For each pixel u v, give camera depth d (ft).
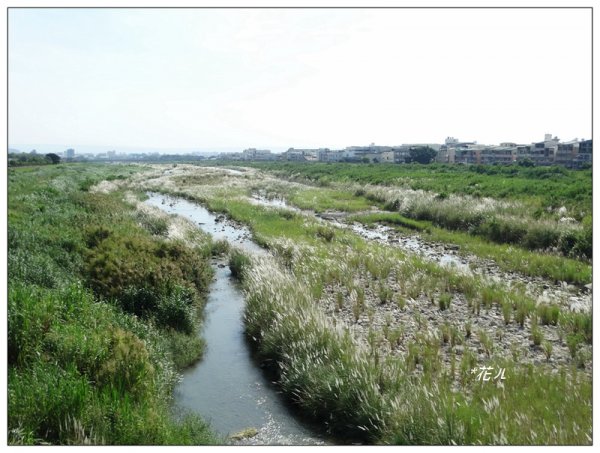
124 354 24.27
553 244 56.85
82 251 43.73
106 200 87.10
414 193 98.37
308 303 33.83
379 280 44.04
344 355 25.34
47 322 26.12
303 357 26.43
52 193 85.51
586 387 22.95
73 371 22.04
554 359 28.02
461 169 179.73
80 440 18.15
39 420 19.07
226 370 28.73
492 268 51.06
